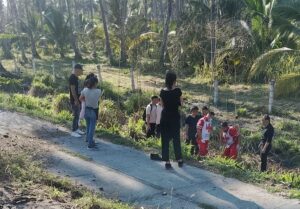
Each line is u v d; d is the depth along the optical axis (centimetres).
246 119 1611
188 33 2562
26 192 662
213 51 2350
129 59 3391
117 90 1984
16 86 2089
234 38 2297
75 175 793
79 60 3847
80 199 648
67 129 1140
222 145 1223
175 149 844
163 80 2562
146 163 875
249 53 2316
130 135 1224
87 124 975
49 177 742
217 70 2397
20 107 1412
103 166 849
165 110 815
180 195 714
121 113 1509
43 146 962
